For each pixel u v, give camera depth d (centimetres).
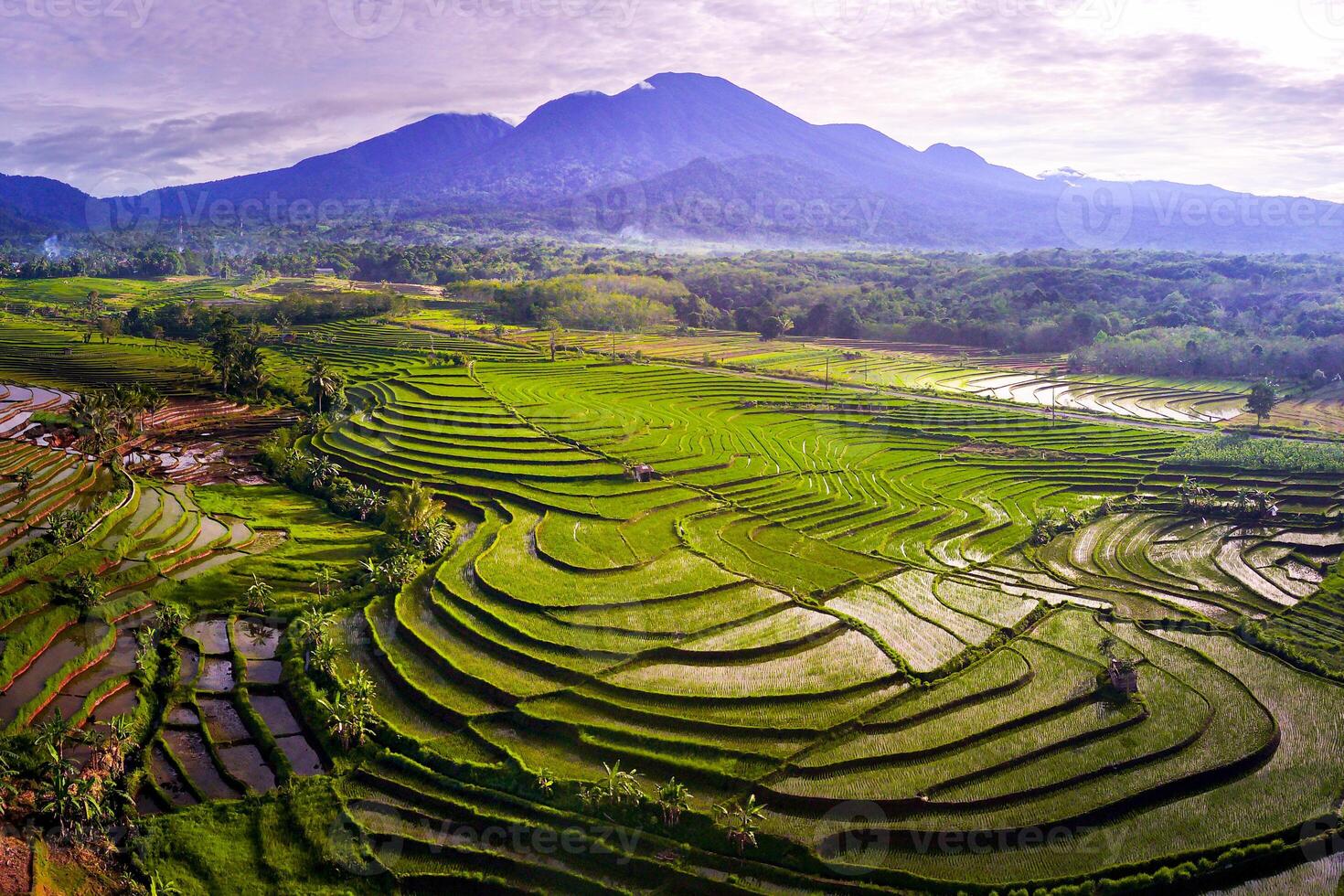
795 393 15000
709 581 7606
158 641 6444
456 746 5466
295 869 4600
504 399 13438
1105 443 12325
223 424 12450
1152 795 5084
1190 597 7750
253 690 6009
